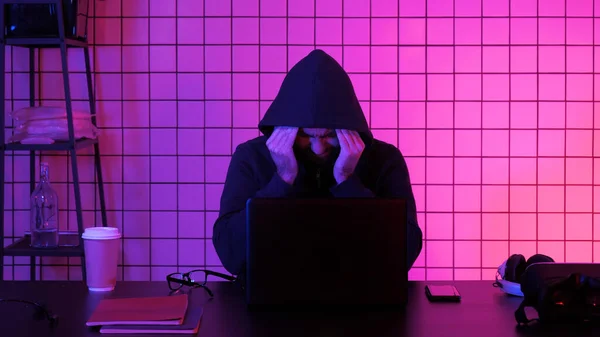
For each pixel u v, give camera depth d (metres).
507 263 1.74
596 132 3.30
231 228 1.87
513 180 3.31
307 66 1.87
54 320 1.45
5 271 3.36
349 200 1.52
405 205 1.52
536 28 3.27
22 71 3.29
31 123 2.92
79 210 2.89
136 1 3.26
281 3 3.25
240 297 1.68
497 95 3.29
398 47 3.27
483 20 3.26
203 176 3.31
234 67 3.28
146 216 3.33
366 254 1.53
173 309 1.48
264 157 2.22
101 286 1.75
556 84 3.28
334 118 1.83
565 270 1.51
